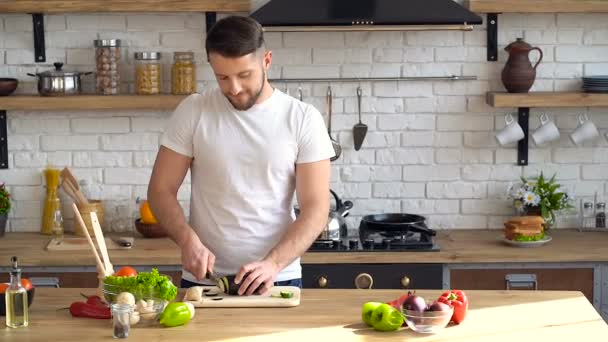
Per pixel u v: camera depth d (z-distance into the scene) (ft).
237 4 15.01
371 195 16.22
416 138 16.11
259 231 10.94
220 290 10.26
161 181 10.96
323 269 14.47
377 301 10.10
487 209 16.26
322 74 15.92
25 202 16.24
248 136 10.80
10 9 14.99
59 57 15.92
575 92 15.67
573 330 9.07
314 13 14.01
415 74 15.94
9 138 16.10
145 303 9.31
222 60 10.01
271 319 9.45
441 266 14.53
